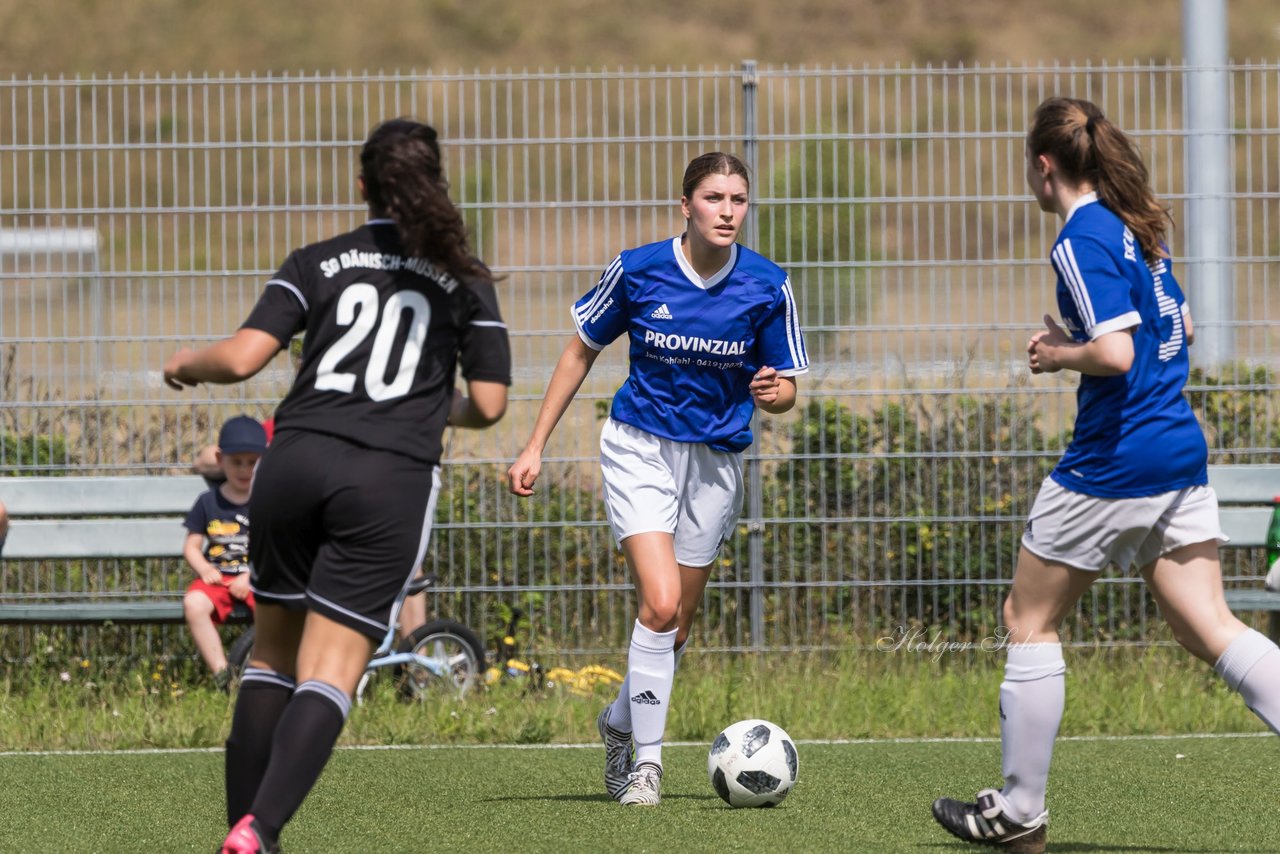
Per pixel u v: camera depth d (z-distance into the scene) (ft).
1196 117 106.01
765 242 104.06
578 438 103.60
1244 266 104.22
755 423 103.55
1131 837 58.95
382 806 65.87
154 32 552.00
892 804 65.87
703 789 70.54
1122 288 50.01
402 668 95.66
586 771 75.82
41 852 56.90
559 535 102.63
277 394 104.12
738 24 574.56
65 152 101.60
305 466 47.29
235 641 102.47
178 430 103.09
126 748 83.82
